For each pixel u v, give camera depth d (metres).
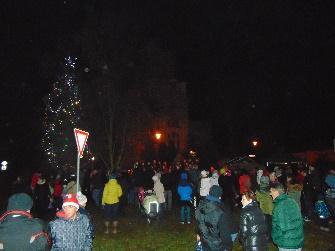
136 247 13.02
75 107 32.97
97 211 21.38
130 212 20.78
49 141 33.19
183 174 17.22
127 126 33.25
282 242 7.52
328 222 16.55
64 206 5.59
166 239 14.20
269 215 11.93
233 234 7.70
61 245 5.46
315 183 17.25
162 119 35.97
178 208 22.61
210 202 7.27
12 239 5.05
